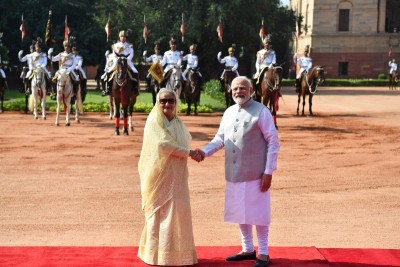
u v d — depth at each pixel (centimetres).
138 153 1723
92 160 1598
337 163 1600
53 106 3300
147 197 744
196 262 753
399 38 7125
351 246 875
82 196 1182
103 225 980
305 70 3053
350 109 3503
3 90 3084
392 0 7600
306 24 7200
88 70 9225
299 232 952
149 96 4534
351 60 7219
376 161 1636
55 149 1789
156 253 737
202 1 4947
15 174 1400
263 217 740
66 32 2545
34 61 2742
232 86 764
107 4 5156
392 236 931
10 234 921
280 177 1400
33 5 5397
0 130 2270
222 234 936
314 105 3831
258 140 745
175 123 759
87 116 2916
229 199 757
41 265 748
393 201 1169
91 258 779
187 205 747
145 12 5022
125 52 2195
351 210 1096
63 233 930
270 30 5353
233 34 5041
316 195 1216
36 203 1122
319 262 766
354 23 7206
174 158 743
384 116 3044
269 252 816
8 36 5391
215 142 780
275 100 2442
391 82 6100
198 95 3022
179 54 2648
